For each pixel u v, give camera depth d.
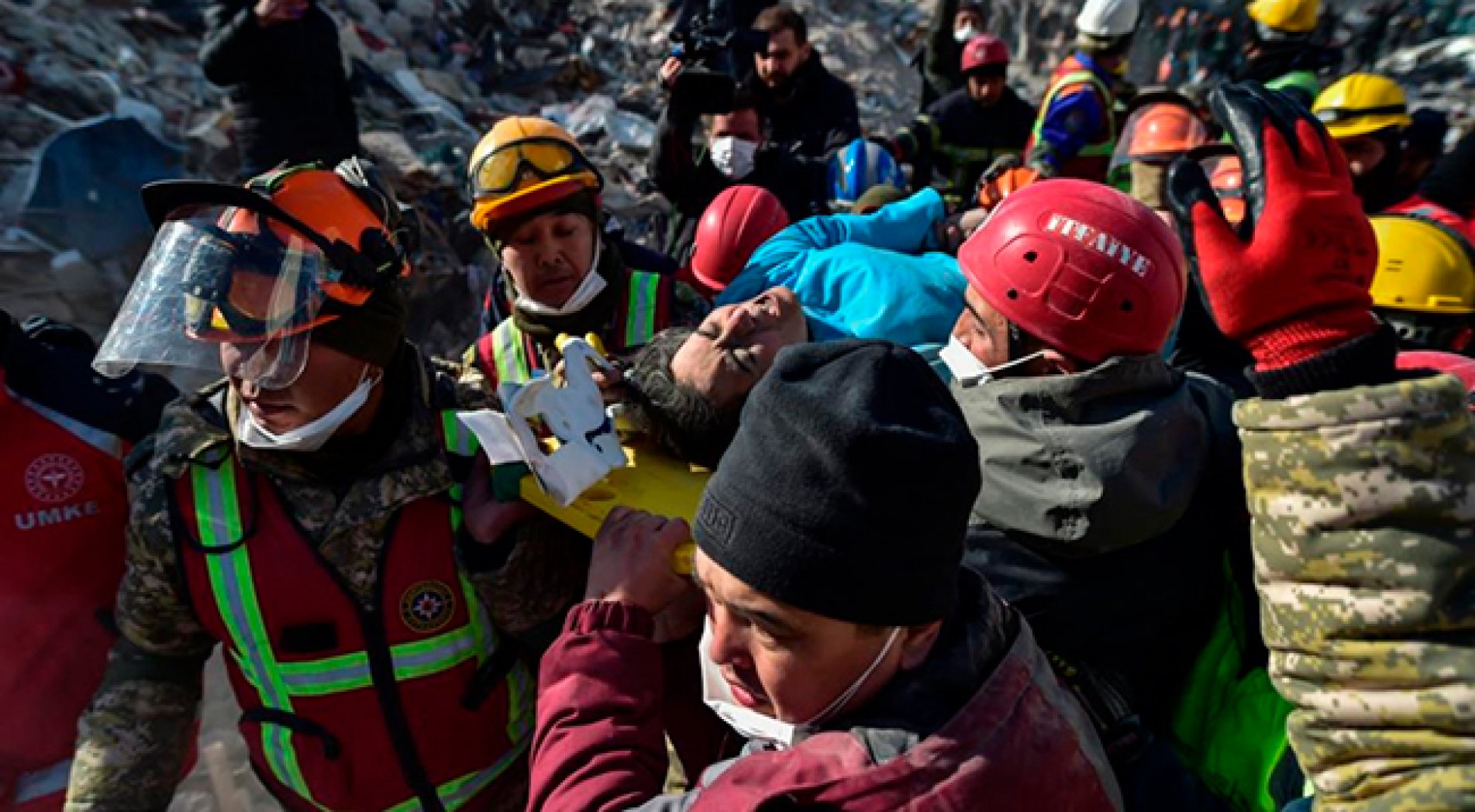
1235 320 1.18
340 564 1.44
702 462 1.51
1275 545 1.08
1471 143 3.55
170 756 1.57
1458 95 8.08
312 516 1.43
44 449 1.69
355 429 1.43
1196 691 1.46
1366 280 1.17
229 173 5.43
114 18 6.09
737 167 4.04
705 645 1.22
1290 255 1.15
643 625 1.21
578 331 2.36
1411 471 0.99
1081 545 1.31
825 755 0.94
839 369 0.94
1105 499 1.28
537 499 1.39
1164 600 1.39
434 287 5.52
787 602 0.93
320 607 1.45
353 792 1.55
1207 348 2.32
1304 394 1.10
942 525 0.92
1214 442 1.48
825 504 0.90
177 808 2.33
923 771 0.91
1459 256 2.50
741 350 1.47
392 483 1.43
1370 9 8.87
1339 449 1.03
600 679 1.16
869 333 1.95
